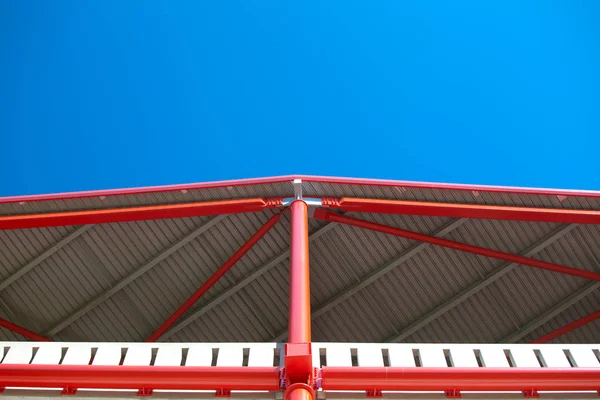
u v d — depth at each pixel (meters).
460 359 13.82
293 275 14.66
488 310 21.86
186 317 21.14
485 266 21.23
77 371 12.77
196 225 19.97
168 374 12.71
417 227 20.22
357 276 21.11
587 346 14.28
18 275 20.41
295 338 13.01
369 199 17.81
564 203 17.92
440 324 21.92
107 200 17.33
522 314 21.95
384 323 21.67
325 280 21.06
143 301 21.14
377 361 13.69
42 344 14.02
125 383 12.75
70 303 21.12
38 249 20.20
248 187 17.50
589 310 21.98
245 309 21.28
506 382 12.84
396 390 12.94
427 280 21.33
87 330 21.44
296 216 16.75
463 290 21.52
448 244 19.86
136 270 20.52
